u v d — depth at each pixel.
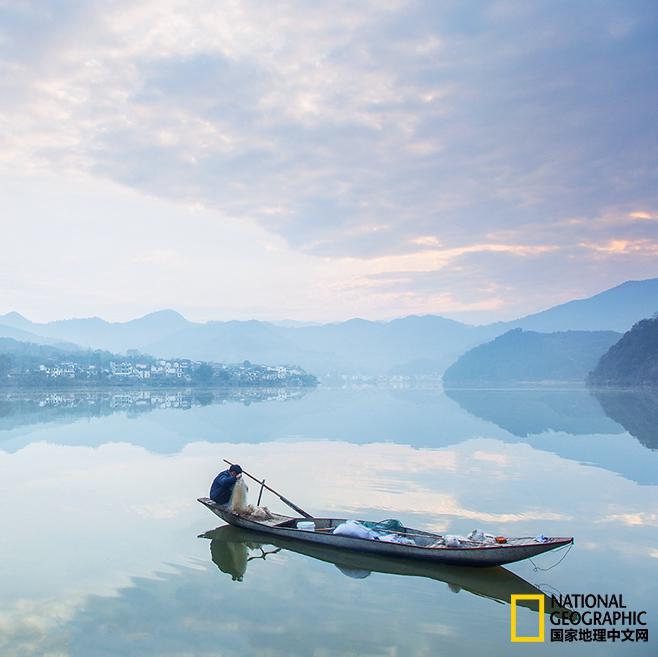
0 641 9.00
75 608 10.23
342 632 9.39
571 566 12.57
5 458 28.06
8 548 13.58
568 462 26.78
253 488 20.59
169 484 21.42
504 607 10.43
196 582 11.50
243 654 8.64
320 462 26.73
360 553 13.34
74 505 18.03
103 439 36.84
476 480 22.16
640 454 29.50
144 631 9.35
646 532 15.12
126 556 13.07
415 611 10.20
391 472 23.89
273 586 11.32
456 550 12.19
